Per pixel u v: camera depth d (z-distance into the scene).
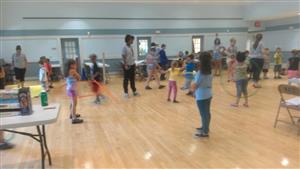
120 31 11.98
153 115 5.03
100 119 4.84
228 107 5.45
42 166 2.81
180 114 5.04
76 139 3.83
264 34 14.34
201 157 3.11
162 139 3.74
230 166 2.86
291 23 12.48
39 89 6.72
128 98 6.64
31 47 10.98
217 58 10.80
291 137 3.67
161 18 12.51
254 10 13.01
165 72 9.81
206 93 3.57
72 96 4.60
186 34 13.04
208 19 13.30
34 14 10.84
